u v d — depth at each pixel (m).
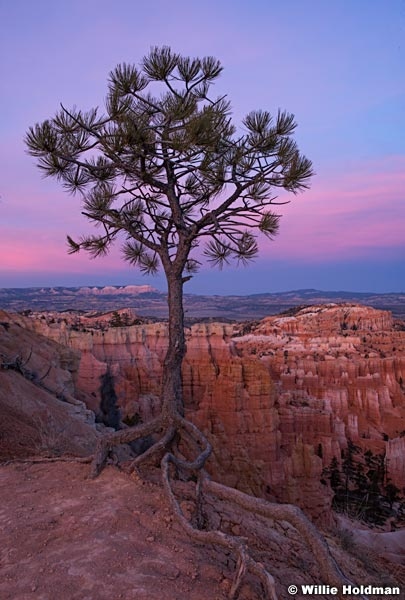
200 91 7.02
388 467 56.41
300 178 6.85
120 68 6.64
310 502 30.89
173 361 7.44
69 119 6.76
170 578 4.50
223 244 7.90
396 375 87.38
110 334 67.94
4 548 4.86
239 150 6.91
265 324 116.81
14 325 25.48
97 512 5.69
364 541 11.24
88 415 20.69
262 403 44.44
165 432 7.37
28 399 14.49
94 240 8.34
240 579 4.38
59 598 4.04
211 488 6.06
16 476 7.07
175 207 7.49
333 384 78.12
